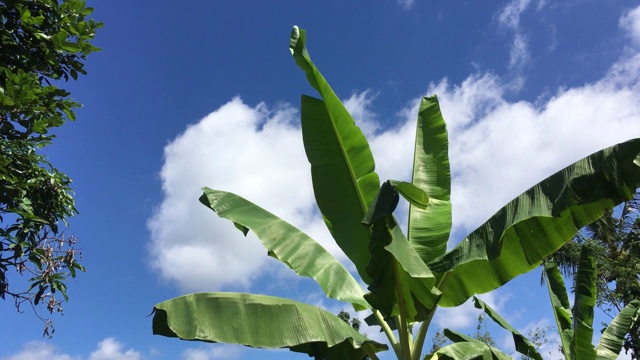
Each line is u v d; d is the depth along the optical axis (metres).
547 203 4.52
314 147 6.40
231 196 6.12
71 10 7.48
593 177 4.30
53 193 7.20
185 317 4.47
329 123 6.38
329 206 6.34
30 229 6.93
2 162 6.31
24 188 6.68
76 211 7.54
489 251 4.73
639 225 14.21
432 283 4.72
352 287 5.77
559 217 4.73
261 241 5.66
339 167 6.39
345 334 4.95
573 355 6.75
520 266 5.16
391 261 4.68
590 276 7.02
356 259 6.20
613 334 7.39
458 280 5.55
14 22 7.10
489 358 5.46
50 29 7.43
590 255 7.20
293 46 5.98
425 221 6.45
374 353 5.35
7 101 6.30
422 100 7.38
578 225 4.72
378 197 4.47
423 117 7.21
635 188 4.15
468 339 6.79
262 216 6.02
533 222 4.85
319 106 6.39
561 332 7.64
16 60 7.20
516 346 7.06
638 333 11.75
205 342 4.46
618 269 13.88
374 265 4.70
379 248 4.57
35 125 6.65
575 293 7.07
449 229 6.39
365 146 6.39
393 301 4.96
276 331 4.67
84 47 7.52
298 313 4.86
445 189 6.67
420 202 4.73
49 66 7.59
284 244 5.78
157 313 4.48
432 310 5.41
